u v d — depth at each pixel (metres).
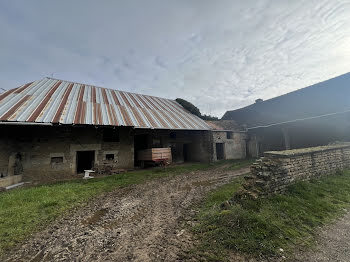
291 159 4.90
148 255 2.64
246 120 19.88
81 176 9.42
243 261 2.37
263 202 3.88
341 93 13.07
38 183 7.91
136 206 4.88
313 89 15.54
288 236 2.88
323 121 12.62
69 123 8.37
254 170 4.69
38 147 8.74
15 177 7.64
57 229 3.58
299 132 15.14
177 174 9.57
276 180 4.41
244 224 3.05
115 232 3.43
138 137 14.18
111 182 7.66
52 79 14.23
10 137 7.87
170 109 16.86
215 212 3.74
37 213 4.27
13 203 4.84
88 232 3.45
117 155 11.09
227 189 5.72
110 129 11.39
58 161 9.20
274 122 15.65
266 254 2.48
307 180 5.25
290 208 3.73
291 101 16.62
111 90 16.61
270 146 17.16
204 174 9.40
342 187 4.96
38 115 8.24
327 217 3.52
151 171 10.34
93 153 10.41
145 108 14.38
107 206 4.91
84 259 2.61
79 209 4.68
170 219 3.93
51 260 2.62
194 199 5.25
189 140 16.30
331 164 6.24
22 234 3.34
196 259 2.47
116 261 2.53
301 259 2.39
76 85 14.67
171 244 2.89
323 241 2.78
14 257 2.71
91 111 10.47
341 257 2.41
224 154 16.03
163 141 14.26
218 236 2.91
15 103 8.94
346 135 11.30
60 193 5.86
